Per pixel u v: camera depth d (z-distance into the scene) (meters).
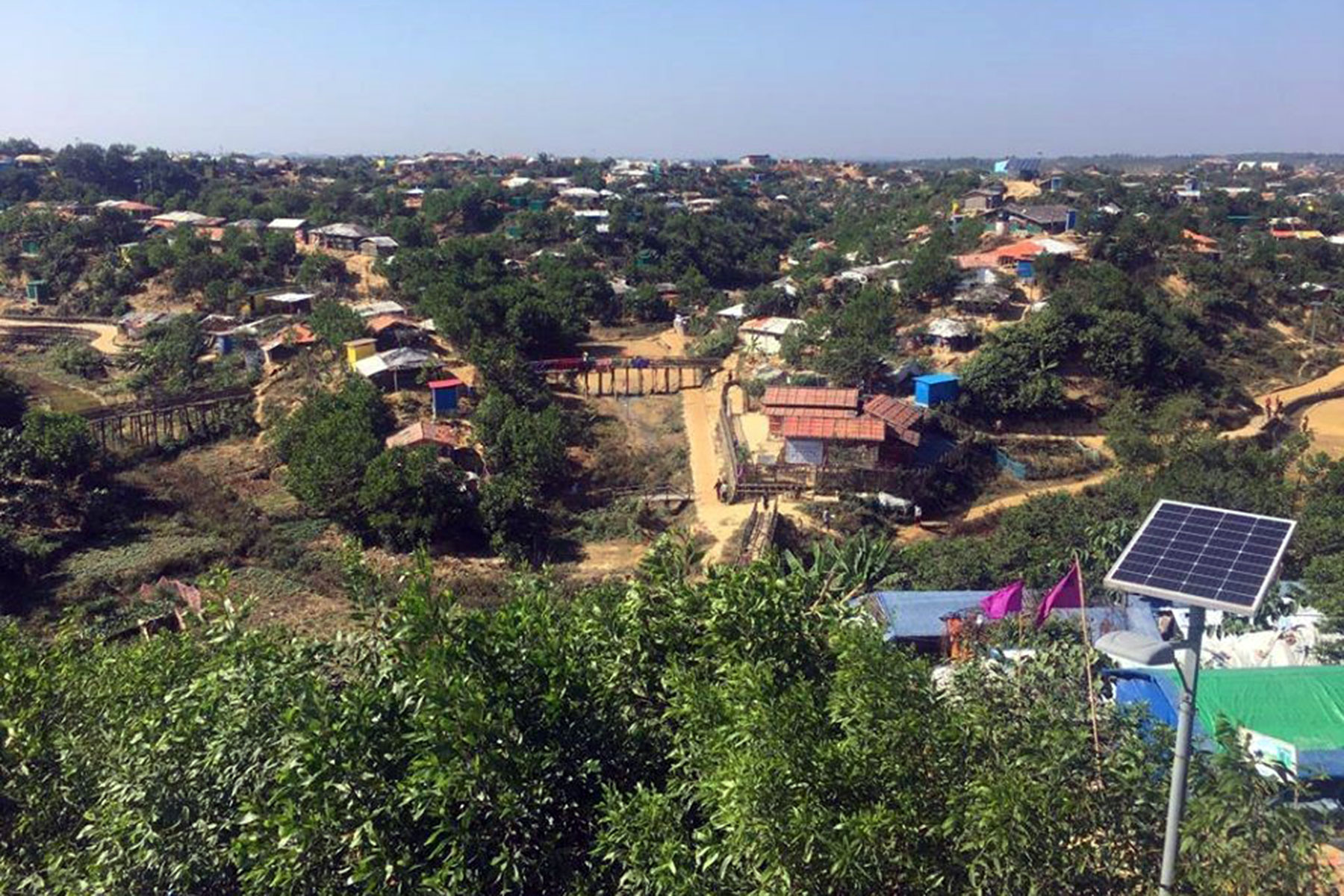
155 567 45.75
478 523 51.69
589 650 15.19
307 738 12.08
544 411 61.78
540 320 73.56
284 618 41.78
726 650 14.10
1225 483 43.91
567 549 51.53
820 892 10.91
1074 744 12.14
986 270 74.81
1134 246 78.88
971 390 60.31
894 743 11.79
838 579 18.09
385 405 61.44
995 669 14.74
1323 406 67.00
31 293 91.81
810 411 55.91
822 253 107.88
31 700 15.41
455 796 11.70
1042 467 56.12
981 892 10.89
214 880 13.03
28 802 14.34
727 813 11.12
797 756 11.43
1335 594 31.34
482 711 12.09
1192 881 11.44
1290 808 11.91
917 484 52.31
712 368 72.38
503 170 196.38
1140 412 60.94
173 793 13.09
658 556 16.20
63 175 136.00
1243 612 10.70
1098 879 11.50
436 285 79.00
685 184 174.38
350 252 101.88
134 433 60.72
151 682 15.67
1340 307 78.62
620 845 12.12
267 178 167.38
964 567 39.09
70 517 50.12
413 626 13.26
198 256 90.62
